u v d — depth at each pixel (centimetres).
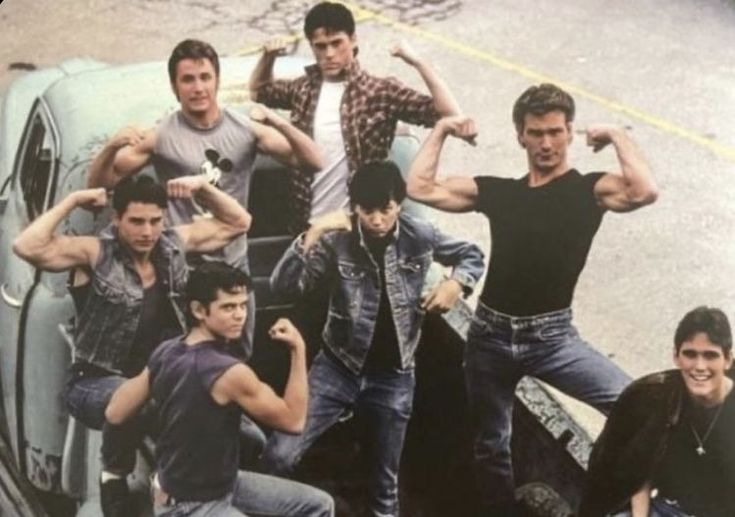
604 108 657
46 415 470
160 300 452
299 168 459
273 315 462
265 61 466
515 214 446
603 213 445
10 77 622
